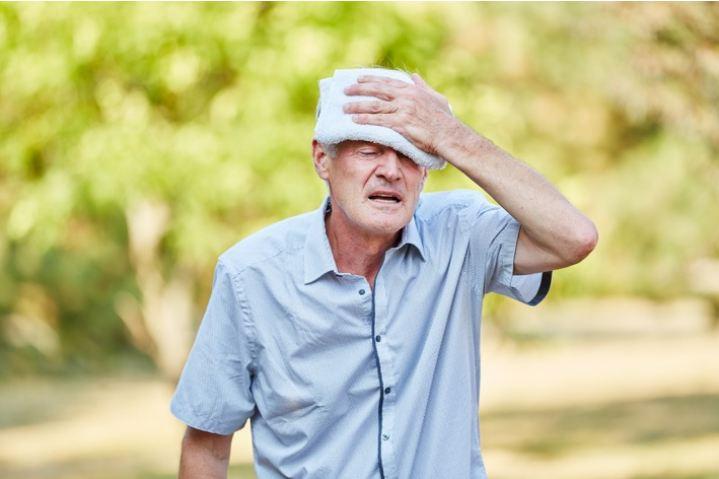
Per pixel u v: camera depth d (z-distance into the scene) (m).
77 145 11.73
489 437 18.16
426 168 3.65
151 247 13.76
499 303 12.95
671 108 8.74
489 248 3.79
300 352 3.82
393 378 3.78
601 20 8.83
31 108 12.09
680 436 17.08
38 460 16.39
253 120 11.12
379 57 10.89
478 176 3.58
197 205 11.49
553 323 38.25
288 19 11.05
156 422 19.78
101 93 11.73
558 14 11.06
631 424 18.72
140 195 11.60
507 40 12.91
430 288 3.79
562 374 27.02
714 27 8.21
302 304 3.78
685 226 16.02
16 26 11.20
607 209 15.62
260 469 4.03
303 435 3.87
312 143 3.79
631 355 29.84
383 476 3.79
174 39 10.95
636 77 8.71
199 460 4.14
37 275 24.41
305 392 3.82
